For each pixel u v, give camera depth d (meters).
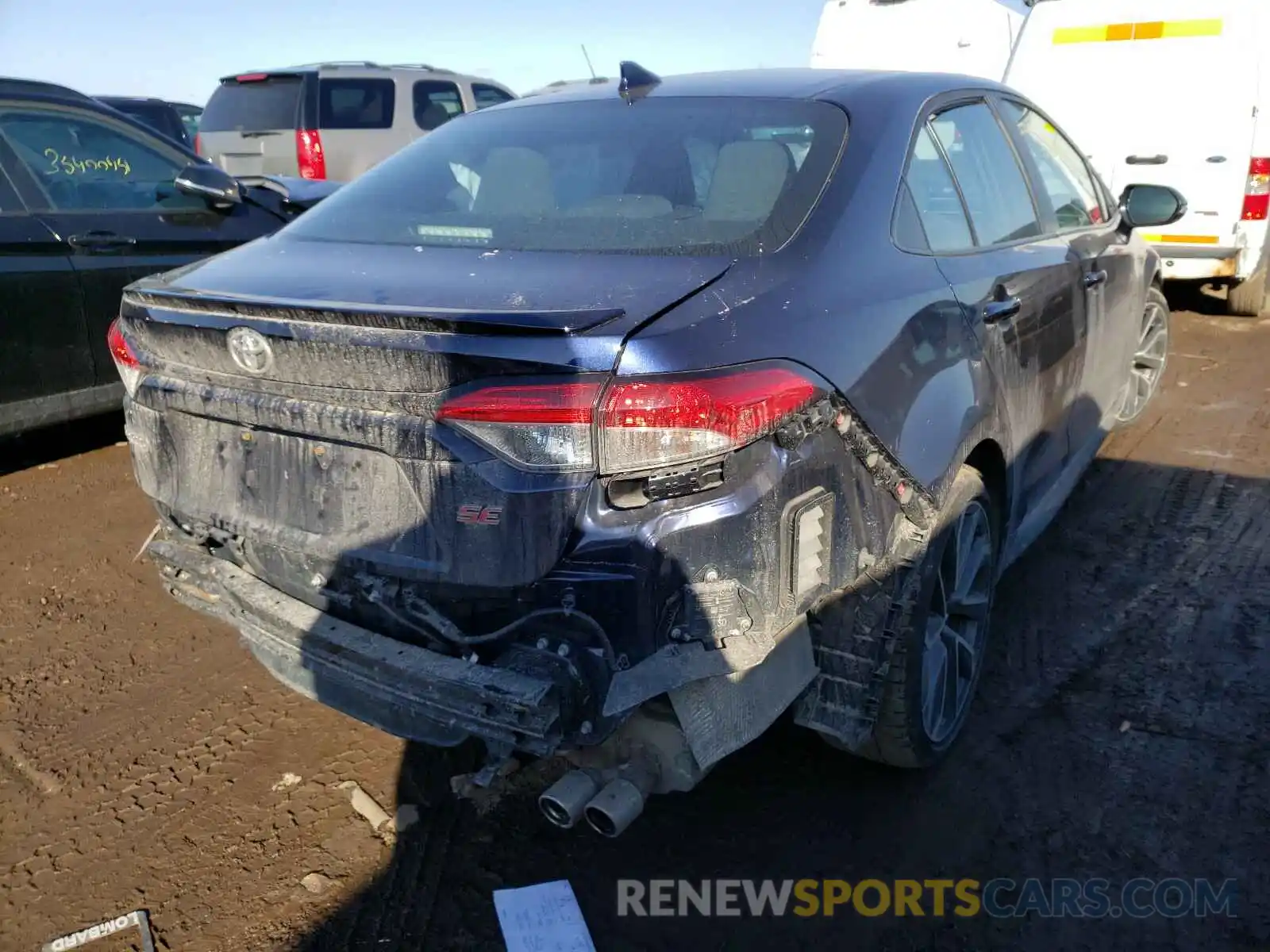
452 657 2.08
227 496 2.40
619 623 1.94
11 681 3.42
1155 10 7.45
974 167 3.22
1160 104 7.53
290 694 3.36
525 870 2.59
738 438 1.93
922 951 2.33
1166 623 3.63
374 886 2.54
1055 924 2.39
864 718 2.42
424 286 2.20
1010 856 2.60
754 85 3.00
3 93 4.86
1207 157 7.43
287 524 2.29
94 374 5.06
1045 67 7.97
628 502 1.91
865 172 2.60
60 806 2.84
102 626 3.78
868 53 9.98
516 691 1.92
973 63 9.42
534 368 1.88
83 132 5.14
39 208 4.86
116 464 5.42
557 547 1.92
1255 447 5.27
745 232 2.35
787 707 2.26
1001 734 3.05
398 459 2.06
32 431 4.96
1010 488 3.18
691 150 2.69
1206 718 3.10
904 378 2.40
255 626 2.40
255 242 2.87
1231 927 2.37
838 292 2.29
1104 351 4.14
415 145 3.24
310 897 2.51
